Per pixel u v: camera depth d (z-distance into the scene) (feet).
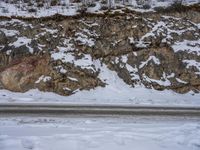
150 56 65.98
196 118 40.55
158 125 34.58
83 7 71.87
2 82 60.85
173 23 70.38
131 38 67.77
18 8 71.82
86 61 64.03
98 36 67.72
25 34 66.69
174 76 64.49
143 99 58.44
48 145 25.08
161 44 67.10
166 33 68.74
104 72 64.23
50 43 65.72
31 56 63.52
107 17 69.77
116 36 67.97
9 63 62.80
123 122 36.27
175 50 66.64
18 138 26.89
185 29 69.92
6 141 25.76
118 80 63.93
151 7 72.74
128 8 71.10
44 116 39.09
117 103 51.88
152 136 29.17
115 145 25.67
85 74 62.49
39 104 48.11
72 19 68.95
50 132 29.78
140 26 69.00
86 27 68.54
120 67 65.16
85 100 55.62
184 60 65.87
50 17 68.85
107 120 37.35
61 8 72.28
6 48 64.18
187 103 54.60
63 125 33.35
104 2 74.08
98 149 24.45
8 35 65.92
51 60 63.16
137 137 28.58
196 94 63.00
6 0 74.74
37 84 61.11
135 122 36.58
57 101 52.90
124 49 66.80
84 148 24.58
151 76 64.28
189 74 64.54
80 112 42.34
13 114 39.93
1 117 37.91
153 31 68.54
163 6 73.10
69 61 63.31
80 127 32.42
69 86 61.05
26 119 36.96
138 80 63.77
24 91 60.34
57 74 61.67
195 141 27.61
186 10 72.13
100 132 30.07
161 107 48.16
